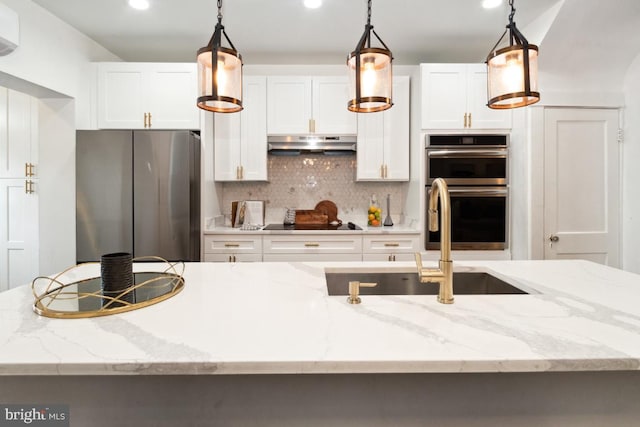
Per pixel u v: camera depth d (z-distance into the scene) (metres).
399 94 3.17
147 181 2.70
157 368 0.68
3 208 3.21
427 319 0.91
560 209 2.81
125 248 2.71
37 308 0.94
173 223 2.71
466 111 2.93
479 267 1.59
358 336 0.80
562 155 2.81
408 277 1.58
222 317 0.92
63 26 2.60
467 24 2.67
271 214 3.56
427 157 2.91
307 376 0.85
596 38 2.54
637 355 0.71
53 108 2.73
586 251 2.83
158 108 2.92
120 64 2.89
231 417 0.86
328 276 1.56
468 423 0.86
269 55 3.21
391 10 2.47
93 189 2.70
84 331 0.82
